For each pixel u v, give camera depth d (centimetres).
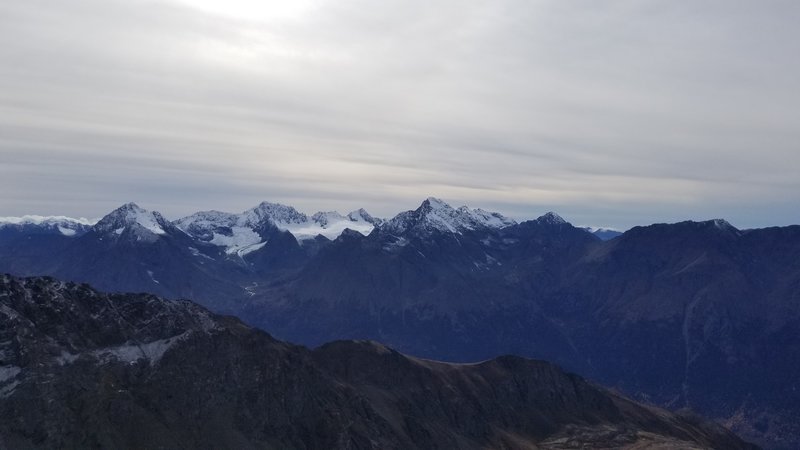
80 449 19912
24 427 19812
